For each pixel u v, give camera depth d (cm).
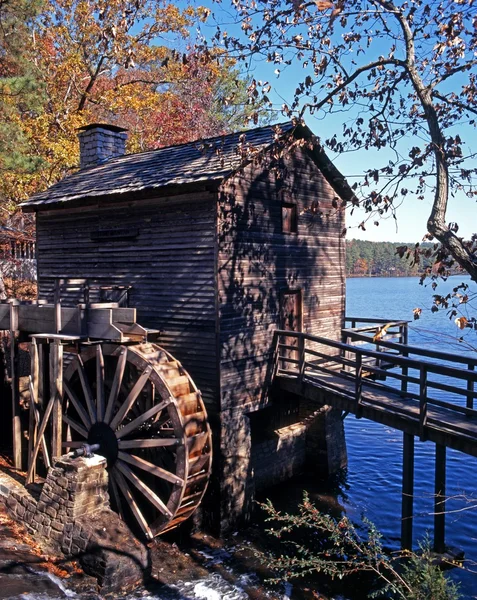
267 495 1234
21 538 866
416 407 916
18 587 705
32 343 1036
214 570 910
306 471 1383
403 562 897
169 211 1098
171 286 1097
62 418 1109
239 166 911
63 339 980
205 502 1043
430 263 536
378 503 1211
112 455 998
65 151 2178
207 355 1041
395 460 1486
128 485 1038
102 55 2373
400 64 615
